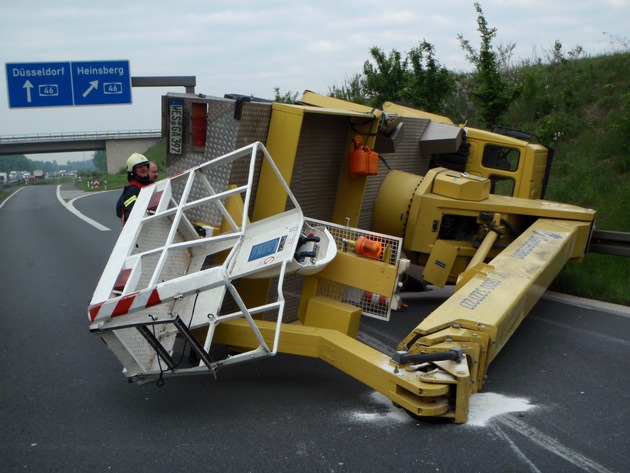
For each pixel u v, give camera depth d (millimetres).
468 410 4656
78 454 4227
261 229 5703
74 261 11977
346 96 23062
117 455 4199
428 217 7965
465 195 7883
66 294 9148
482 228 7980
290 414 4812
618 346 6562
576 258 8070
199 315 4879
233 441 4367
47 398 5246
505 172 10344
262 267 5047
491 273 5898
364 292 5707
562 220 8078
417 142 9445
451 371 4438
